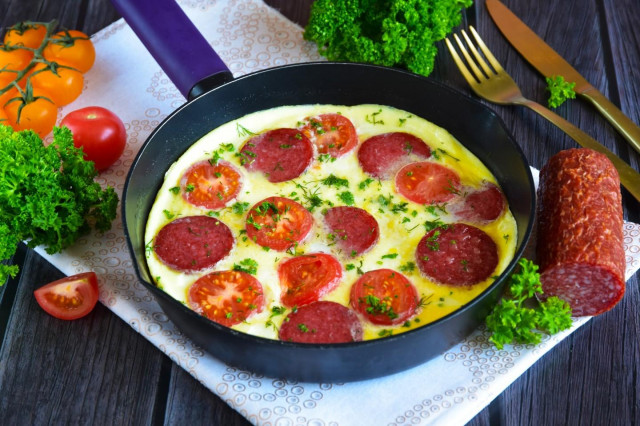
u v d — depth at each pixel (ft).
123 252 2.05
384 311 1.79
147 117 2.35
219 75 2.07
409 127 2.12
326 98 2.17
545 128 2.33
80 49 2.38
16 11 2.65
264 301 1.84
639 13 2.62
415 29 2.32
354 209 1.97
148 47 2.14
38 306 2.02
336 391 1.81
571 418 1.85
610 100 2.43
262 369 1.79
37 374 1.92
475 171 2.04
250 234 1.93
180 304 1.69
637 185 2.10
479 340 1.87
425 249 1.89
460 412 1.77
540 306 1.86
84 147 2.14
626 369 1.90
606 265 1.78
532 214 1.79
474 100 2.01
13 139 1.94
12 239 1.95
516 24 2.56
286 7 2.65
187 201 2.00
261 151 2.08
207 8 2.59
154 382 1.91
